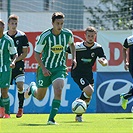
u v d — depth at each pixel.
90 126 27.27
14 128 25.97
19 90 36.75
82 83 32.56
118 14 59.12
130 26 56.56
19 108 36.78
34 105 45.31
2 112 35.56
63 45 28.91
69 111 45.22
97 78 45.81
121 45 45.78
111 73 45.97
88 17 62.94
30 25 57.28
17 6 63.12
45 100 45.31
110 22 60.47
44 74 28.31
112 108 45.66
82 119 33.06
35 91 30.88
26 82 45.72
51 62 28.78
